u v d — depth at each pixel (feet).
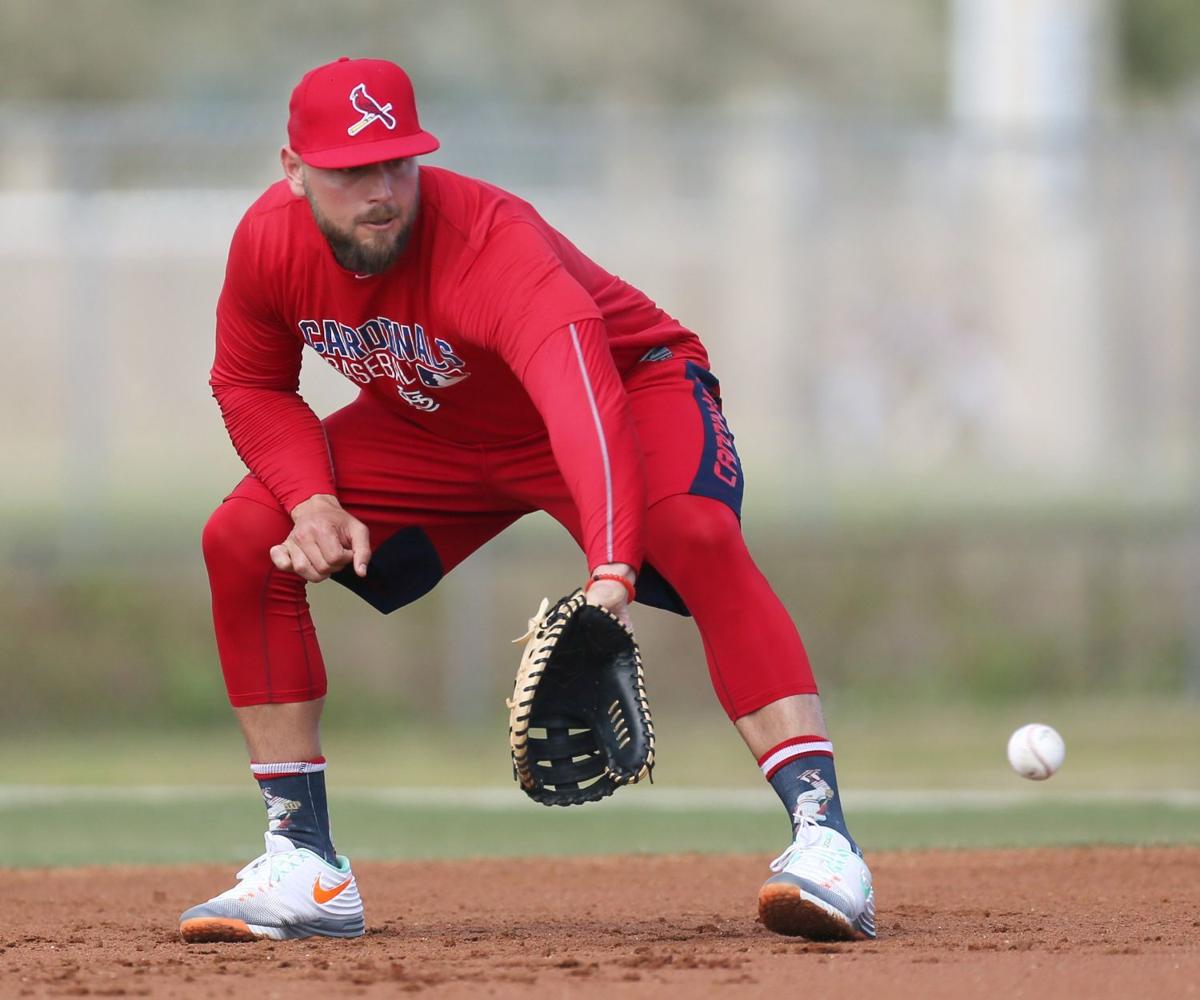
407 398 52.60
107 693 156.04
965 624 165.68
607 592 45.68
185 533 162.91
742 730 50.78
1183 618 166.81
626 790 122.72
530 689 45.70
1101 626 166.40
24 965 47.42
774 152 170.19
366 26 339.16
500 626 160.56
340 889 53.72
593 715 47.93
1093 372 173.78
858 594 166.09
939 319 172.45
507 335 47.96
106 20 340.80
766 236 171.53
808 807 49.75
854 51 371.15
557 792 48.08
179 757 143.74
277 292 51.42
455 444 54.65
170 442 166.61
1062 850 81.10
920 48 374.02
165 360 167.22
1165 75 359.46
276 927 52.90
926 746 145.38
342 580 56.59
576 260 52.54
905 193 170.91
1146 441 172.96
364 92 47.09
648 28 354.33
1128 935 52.21
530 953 48.91
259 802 116.06
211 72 335.06
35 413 167.32
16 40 336.29
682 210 171.53
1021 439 174.09
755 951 47.73
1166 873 73.77
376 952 49.80
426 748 148.36
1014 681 163.94
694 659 161.99
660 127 167.84
